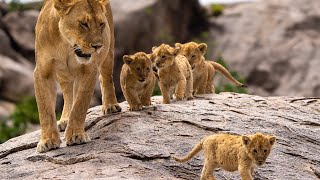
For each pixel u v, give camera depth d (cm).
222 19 4216
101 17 1353
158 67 1634
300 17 4103
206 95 1772
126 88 1545
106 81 1572
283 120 1530
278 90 3844
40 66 1405
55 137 1389
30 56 3869
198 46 1778
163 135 1388
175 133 1399
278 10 4188
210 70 1842
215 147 1171
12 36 3866
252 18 4169
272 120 1502
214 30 4169
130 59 1542
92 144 1374
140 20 3900
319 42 3972
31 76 3703
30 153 1407
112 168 1231
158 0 4000
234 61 3931
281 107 1652
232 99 1689
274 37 4016
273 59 3919
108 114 1548
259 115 1530
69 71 1410
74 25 1340
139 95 1580
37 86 1413
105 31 1425
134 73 1538
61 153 1348
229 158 1148
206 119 1468
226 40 4066
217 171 1264
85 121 1523
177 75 1659
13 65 3712
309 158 1350
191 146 1341
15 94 3631
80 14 1340
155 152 1305
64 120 1559
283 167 1293
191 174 1259
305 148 1399
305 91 3806
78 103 1398
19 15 3941
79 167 1251
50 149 1377
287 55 3922
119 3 3969
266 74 3878
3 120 3284
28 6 4050
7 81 3650
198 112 1509
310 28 4066
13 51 3841
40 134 1540
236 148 1139
